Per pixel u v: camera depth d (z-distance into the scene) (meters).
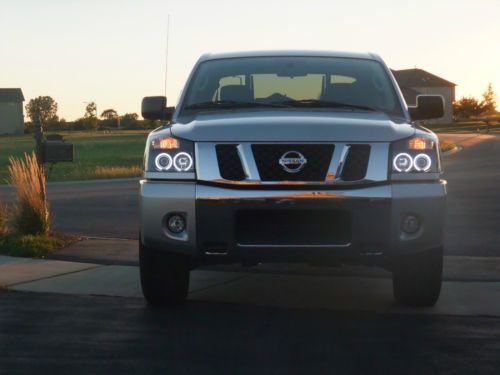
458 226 11.91
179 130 6.14
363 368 4.80
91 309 6.43
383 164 5.89
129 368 4.81
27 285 7.43
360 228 5.79
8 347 5.27
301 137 5.82
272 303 6.70
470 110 190.50
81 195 18.81
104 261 8.87
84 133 143.50
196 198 5.83
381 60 7.58
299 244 5.82
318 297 6.96
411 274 6.29
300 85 7.12
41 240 9.81
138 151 60.81
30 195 10.56
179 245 5.91
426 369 4.78
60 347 5.27
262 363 4.91
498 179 21.39
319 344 5.34
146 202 5.98
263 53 7.65
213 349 5.22
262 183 5.80
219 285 7.51
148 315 6.22
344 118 6.22
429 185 5.91
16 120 165.38
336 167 5.81
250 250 5.84
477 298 6.89
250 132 5.88
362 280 7.79
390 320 6.06
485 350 5.19
